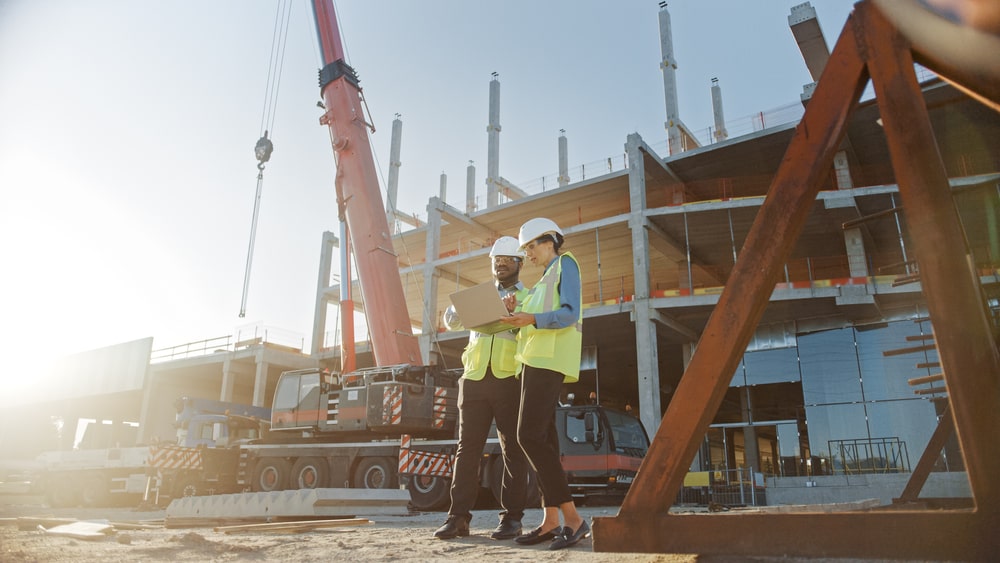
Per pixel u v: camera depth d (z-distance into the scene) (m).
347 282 15.38
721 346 1.73
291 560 2.40
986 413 1.39
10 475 24.00
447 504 11.38
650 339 21.44
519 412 3.33
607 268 31.09
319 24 16.78
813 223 22.52
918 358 19.05
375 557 2.50
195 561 2.32
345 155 15.59
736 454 30.69
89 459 16.95
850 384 20.12
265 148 19.22
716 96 35.09
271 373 35.94
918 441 18.52
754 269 1.71
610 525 1.82
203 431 15.53
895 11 1.43
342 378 13.70
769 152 24.27
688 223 23.89
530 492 10.88
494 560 2.37
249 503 6.75
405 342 14.37
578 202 28.89
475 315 3.12
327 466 13.10
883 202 21.23
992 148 18.45
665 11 31.97
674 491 1.77
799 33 20.02
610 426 12.43
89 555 2.35
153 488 13.98
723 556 1.67
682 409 1.78
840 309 20.41
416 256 37.12
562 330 3.31
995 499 1.37
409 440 11.63
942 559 1.40
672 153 29.42
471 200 41.75
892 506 3.49
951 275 1.45
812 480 16.84
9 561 2.12
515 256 3.91
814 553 1.56
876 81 1.59
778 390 24.84
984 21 1.18
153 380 36.91
